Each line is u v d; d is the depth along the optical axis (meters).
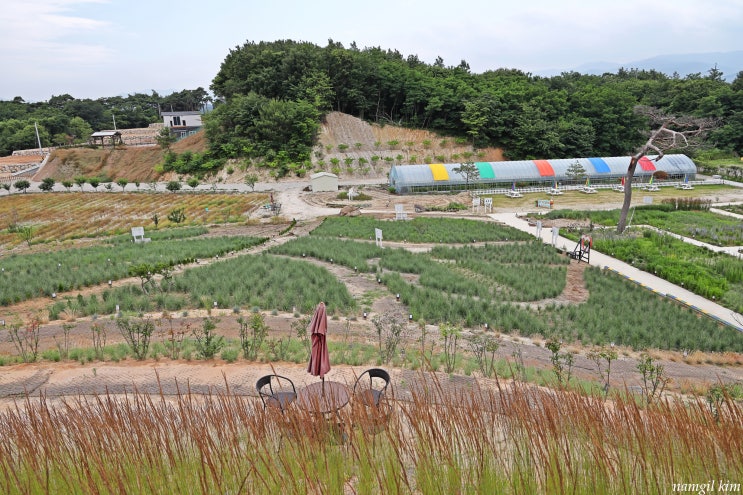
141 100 178.12
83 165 90.94
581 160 72.56
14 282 28.64
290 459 5.53
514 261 35.66
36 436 6.51
